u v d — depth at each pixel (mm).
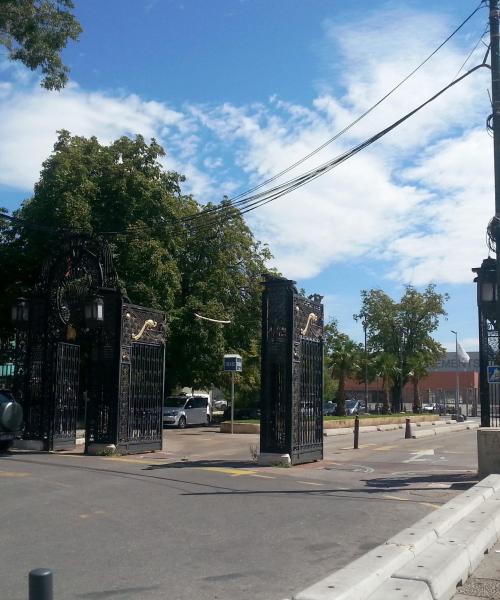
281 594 6188
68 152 31812
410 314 62500
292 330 16938
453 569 6414
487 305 15141
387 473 15734
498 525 8531
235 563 7242
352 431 34125
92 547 7898
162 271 31828
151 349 20188
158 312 20484
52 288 20359
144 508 10359
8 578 6637
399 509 10539
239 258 42594
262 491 12250
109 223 31578
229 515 9883
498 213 14125
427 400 83938
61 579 6613
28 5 18797
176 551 7734
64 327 20047
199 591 6270
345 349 53000
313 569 7031
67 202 29812
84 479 13375
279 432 16844
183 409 39250
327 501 11227
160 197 32438
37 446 19891
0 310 30234
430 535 7289
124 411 18984
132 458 18047
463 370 85812
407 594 5477
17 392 20422
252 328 43000
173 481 13336
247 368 43312
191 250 39406
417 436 32312
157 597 6082
